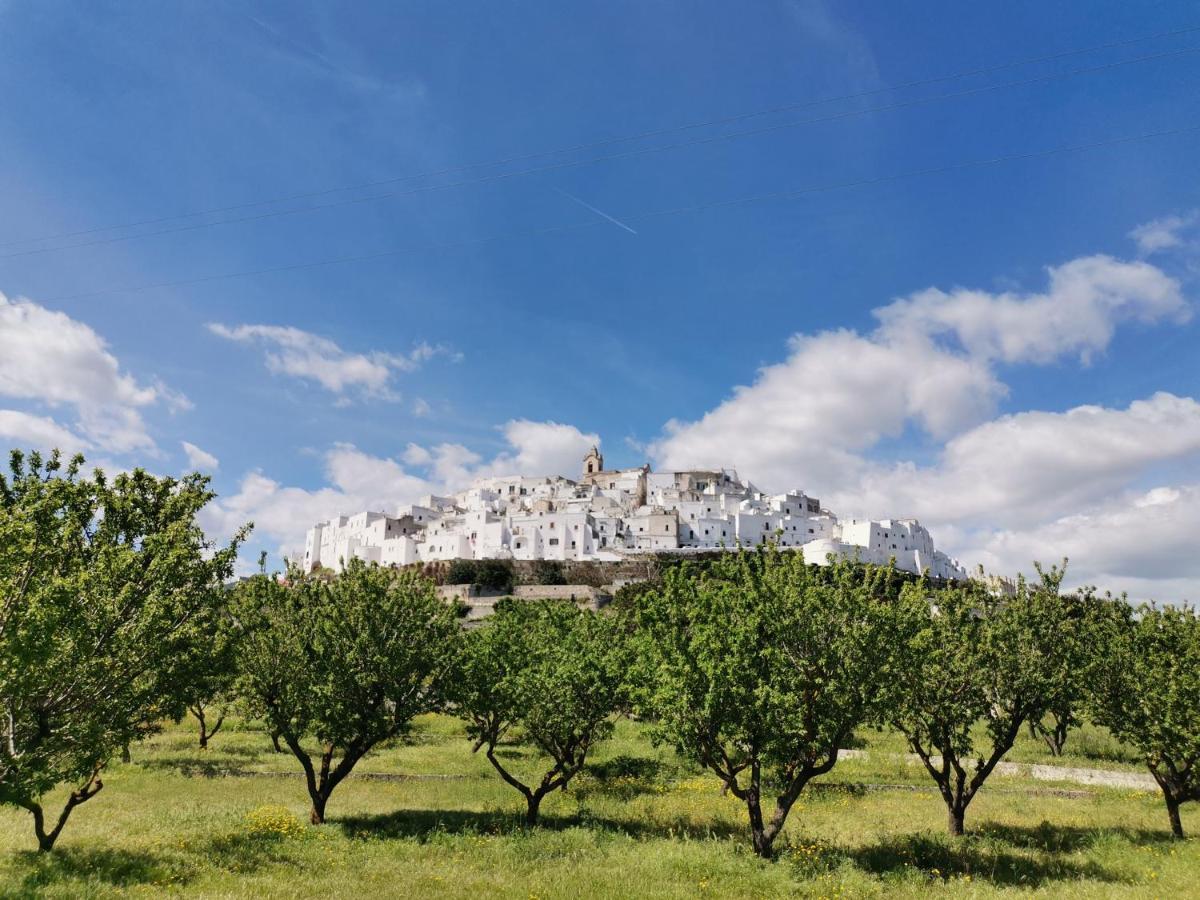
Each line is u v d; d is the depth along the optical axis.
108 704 17.86
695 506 179.75
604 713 27.14
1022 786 35.12
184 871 18.27
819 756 22.09
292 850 21.31
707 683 21.31
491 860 21.05
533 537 155.25
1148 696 24.23
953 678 24.64
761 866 20.28
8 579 15.04
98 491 18.78
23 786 15.58
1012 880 19.84
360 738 26.33
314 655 26.45
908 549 163.25
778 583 22.12
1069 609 25.39
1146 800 31.52
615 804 30.36
